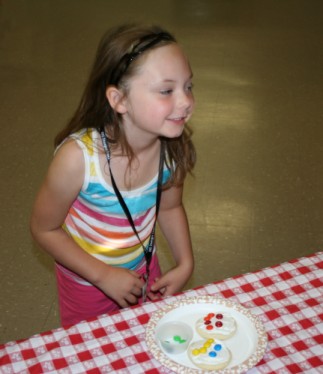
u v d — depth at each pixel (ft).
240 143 10.23
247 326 3.47
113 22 15.34
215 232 8.14
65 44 13.92
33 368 3.24
